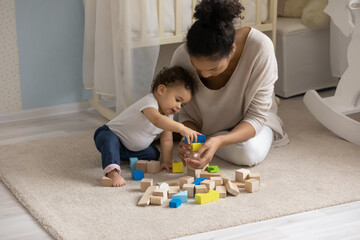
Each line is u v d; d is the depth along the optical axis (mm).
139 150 2322
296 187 2072
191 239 1715
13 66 2914
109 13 2637
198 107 2348
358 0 2547
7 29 2852
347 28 2650
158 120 2139
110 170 2119
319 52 3305
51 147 2521
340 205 1947
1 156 2412
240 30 2146
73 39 3014
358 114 2910
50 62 2990
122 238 1710
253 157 2244
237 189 2002
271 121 2424
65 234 1736
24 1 2857
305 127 2771
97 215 1867
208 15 1846
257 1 2967
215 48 1843
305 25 3217
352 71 2664
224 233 1752
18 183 2131
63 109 3076
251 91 2189
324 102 2668
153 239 1702
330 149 2467
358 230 1770
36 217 1862
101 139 2246
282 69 3215
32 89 2986
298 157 2377
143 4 2520
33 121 2955
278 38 3186
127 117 2246
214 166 2203
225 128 2393
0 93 2918
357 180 2135
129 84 2596
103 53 2701
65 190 2070
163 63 3242
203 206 1927
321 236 1734
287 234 1746
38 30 2922
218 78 2205
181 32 2801
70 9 2967
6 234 1776
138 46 2568
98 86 2770
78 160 2371
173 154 2457
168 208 1914
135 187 2102
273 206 1917
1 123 2924
